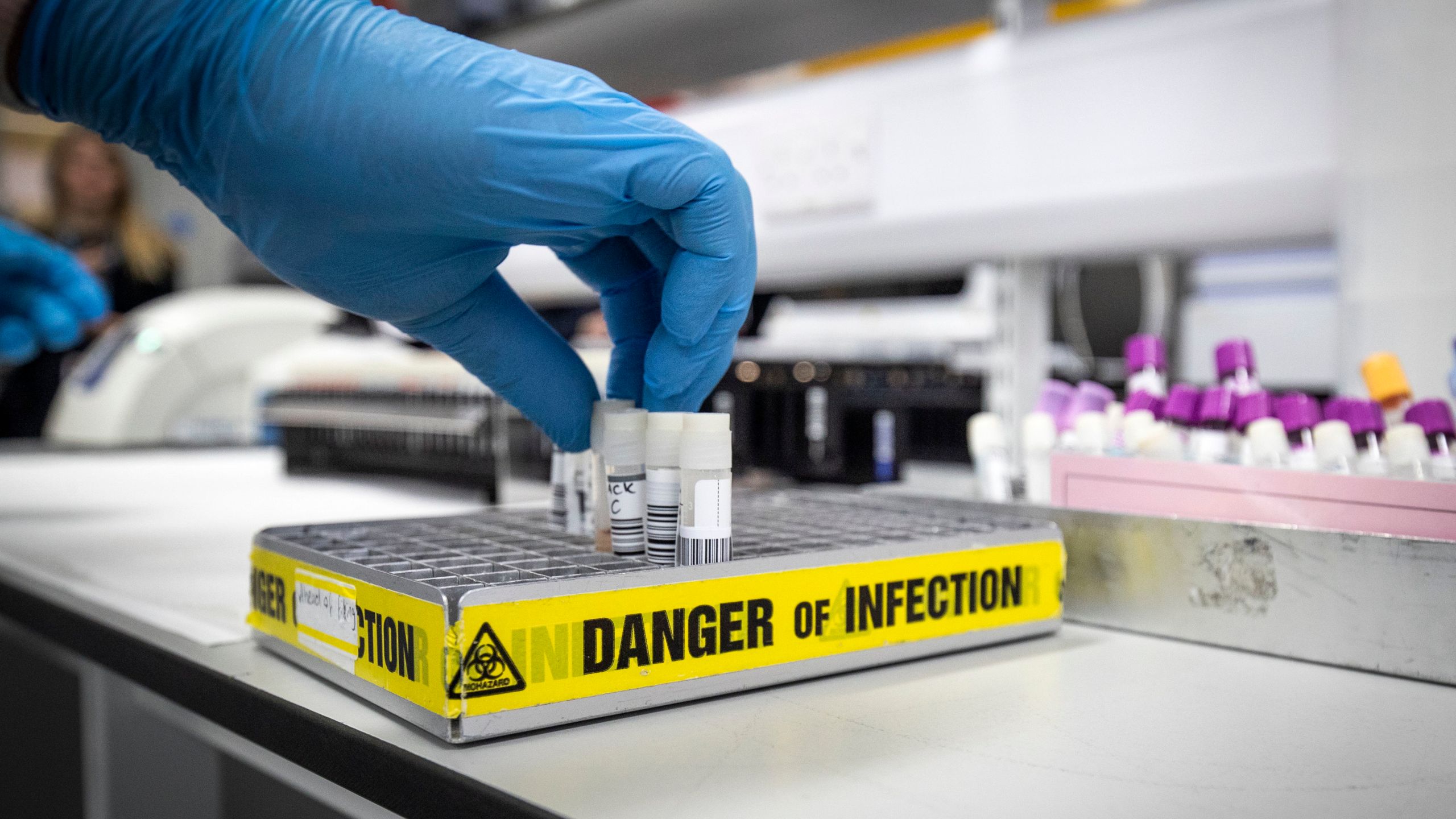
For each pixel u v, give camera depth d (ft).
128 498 5.87
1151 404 3.17
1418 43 3.76
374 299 2.35
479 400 5.24
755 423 5.91
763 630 2.17
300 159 2.02
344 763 1.93
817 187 5.75
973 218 5.23
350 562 2.15
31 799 4.46
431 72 2.03
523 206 2.15
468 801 1.64
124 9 1.96
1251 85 4.36
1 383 12.75
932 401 6.05
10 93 2.21
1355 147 3.92
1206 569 2.60
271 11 1.99
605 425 2.35
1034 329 5.65
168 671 2.52
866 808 1.56
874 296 8.84
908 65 5.41
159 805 3.19
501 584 1.90
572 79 2.24
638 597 2.00
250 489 6.32
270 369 8.72
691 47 6.00
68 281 5.87
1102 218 4.85
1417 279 3.80
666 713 2.05
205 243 17.46
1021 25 5.11
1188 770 1.73
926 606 2.43
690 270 2.34
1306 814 1.55
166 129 2.11
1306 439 2.83
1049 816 1.53
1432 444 2.61
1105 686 2.24
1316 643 2.42
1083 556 2.84
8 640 4.60
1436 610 2.24
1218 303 8.68
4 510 5.31
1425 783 1.67
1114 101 4.74
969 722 1.99
